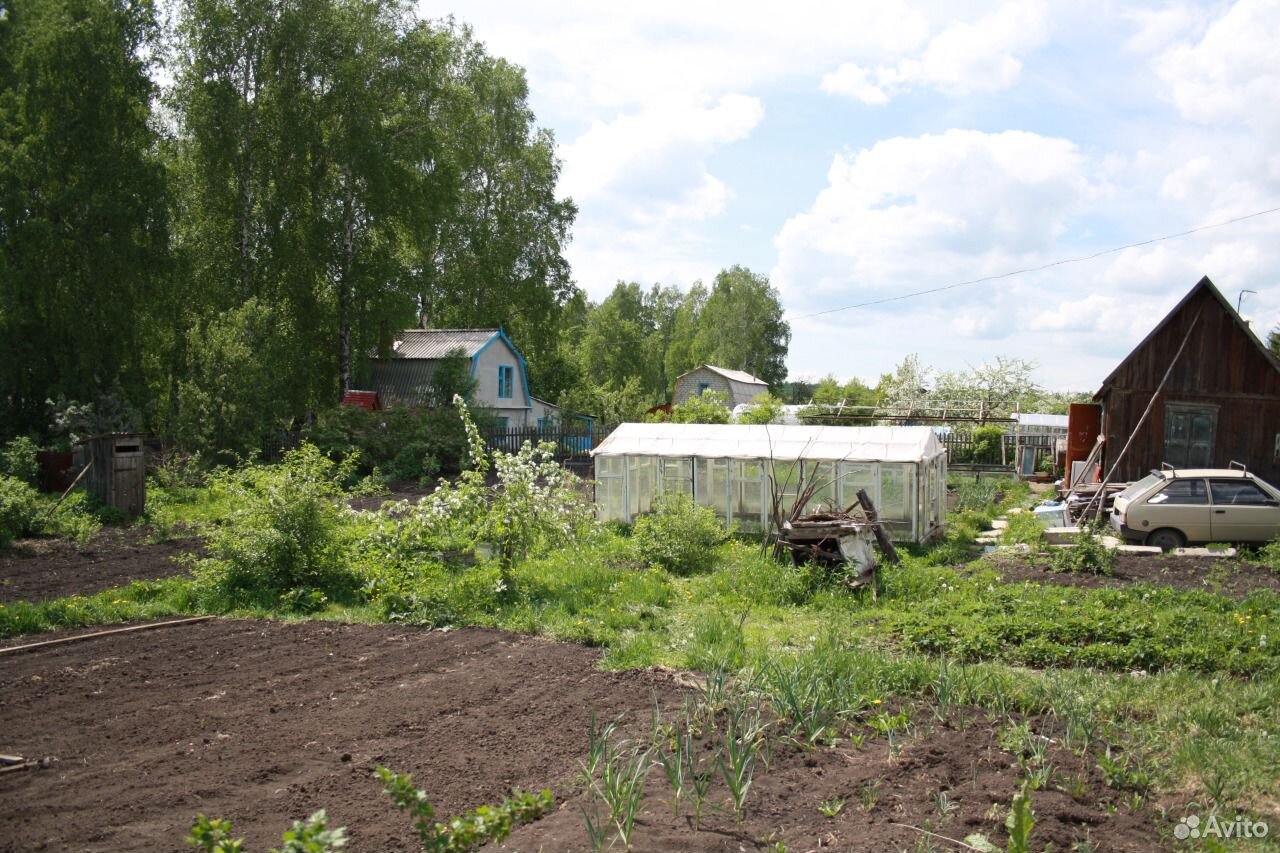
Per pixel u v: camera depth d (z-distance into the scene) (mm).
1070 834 4789
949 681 7203
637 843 4664
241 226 33406
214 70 32406
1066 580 12766
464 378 38094
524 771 5891
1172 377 21672
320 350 35656
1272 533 15641
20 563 14578
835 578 12422
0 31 29609
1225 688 7582
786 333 83938
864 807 5145
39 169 27500
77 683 8242
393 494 26000
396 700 7613
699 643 9211
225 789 5668
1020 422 38438
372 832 4957
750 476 18109
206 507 21188
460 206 45625
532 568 13359
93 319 28297
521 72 48250
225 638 10031
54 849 4820
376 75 35781
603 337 73062
